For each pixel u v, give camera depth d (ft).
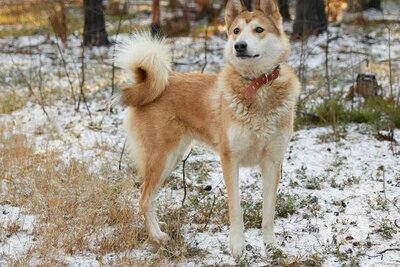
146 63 22.36
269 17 20.89
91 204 23.18
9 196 24.64
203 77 22.66
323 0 59.98
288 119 20.51
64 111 40.16
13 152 29.66
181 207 23.88
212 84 22.06
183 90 22.50
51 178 25.77
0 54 60.08
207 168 29.25
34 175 26.40
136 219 22.95
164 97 22.65
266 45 20.43
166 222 22.99
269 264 19.36
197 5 76.59
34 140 32.58
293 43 57.82
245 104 20.12
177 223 22.08
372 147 32.04
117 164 29.37
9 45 62.59
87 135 34.58
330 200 24.82
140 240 21.57
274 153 20.62
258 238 21.72
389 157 30.53
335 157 30.66
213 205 23.07
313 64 51.49
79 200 23.49
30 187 25.45
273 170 20.76
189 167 29.14
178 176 27.89
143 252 20.44
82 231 20.74
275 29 20.81
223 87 20.99
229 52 20.98
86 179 25.82
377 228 21.91
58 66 54.49
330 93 39.52
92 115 39.14
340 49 56.44
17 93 44.47
